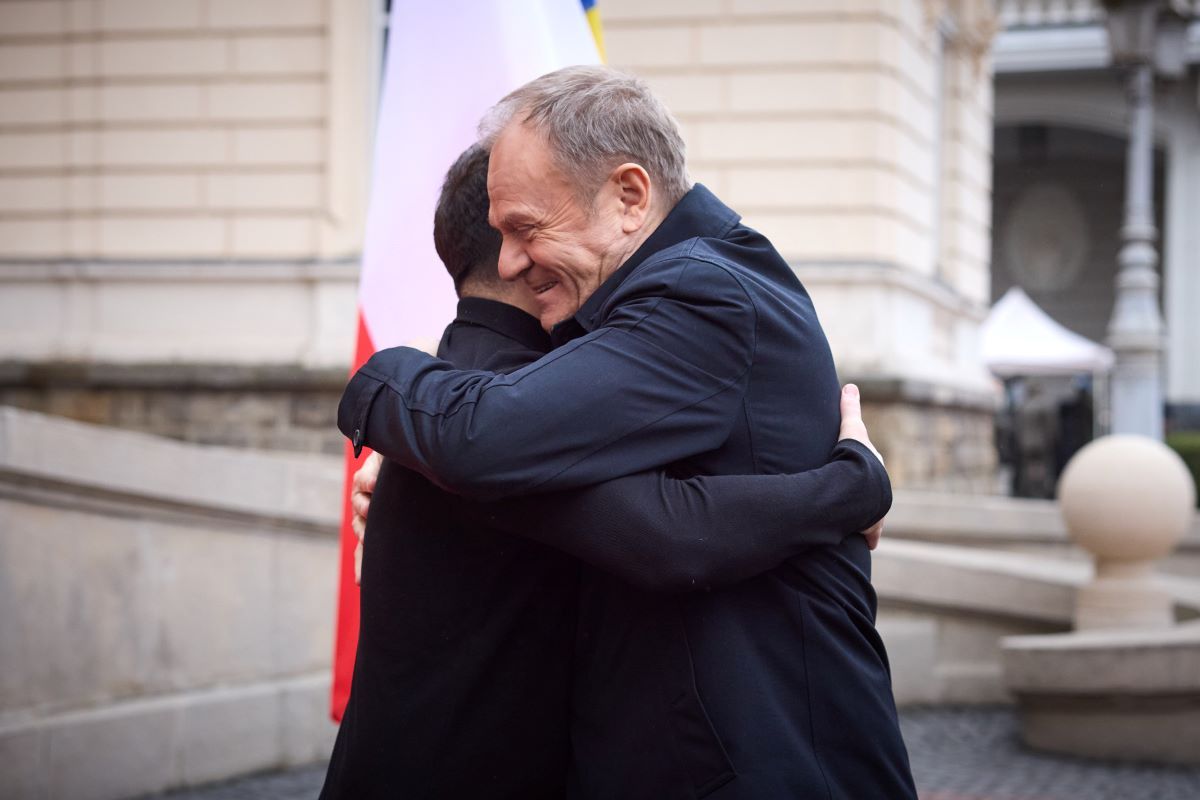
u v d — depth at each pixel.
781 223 10.94
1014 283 29.39
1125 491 6.50
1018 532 7.93
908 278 11.12
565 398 1.57
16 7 11.30
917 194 11.72
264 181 11.12
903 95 11.23
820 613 1.67
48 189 11.30
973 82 13.60
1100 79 24.86
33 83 11.30
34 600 4.43
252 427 10.80
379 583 1.76
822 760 1.63
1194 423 23.61
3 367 10.99
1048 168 29.08
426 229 2.56
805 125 10.89
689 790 1.61
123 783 4.66
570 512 1.58
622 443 1.58
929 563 6.88
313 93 11.10
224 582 5.10
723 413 1.62
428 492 1.74
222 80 11.16
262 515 5.15
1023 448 17.22
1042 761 5.73
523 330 1.85
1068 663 5.75
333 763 1.86
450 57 2.59
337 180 11.02
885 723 1.69
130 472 4.64
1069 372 18.23
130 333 11.14
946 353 12.89
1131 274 12.34
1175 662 5.59
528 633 1.75
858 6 10.84
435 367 1.68
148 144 11.20
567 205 1.71
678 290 1.63
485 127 1.83
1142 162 12.35
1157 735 5.68
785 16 10.88
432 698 1.73
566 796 1.78
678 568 1.58
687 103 10.97
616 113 1.71
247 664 5.20
